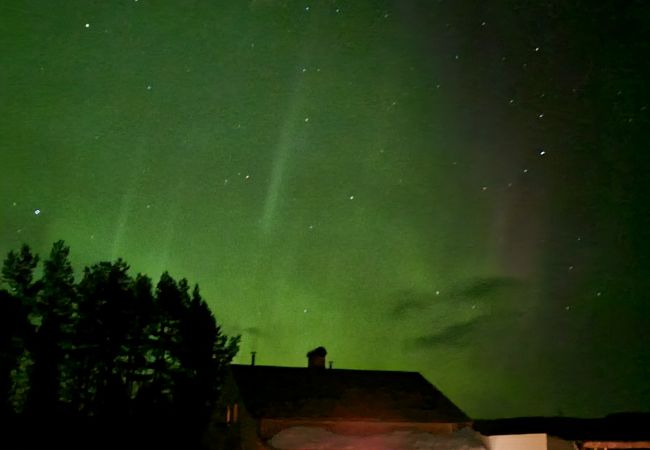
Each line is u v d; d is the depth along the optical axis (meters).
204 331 39.91
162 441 34.41
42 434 33.28
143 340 38.53
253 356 29.53
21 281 37.06
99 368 37.31
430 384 26.98
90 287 37.53
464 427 23.64
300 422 22.12
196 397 38.62
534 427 24.41
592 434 22.22
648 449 21.39
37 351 35.66
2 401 34.56
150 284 39.34
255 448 21.64
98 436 34.16
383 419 22.83
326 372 27.02
